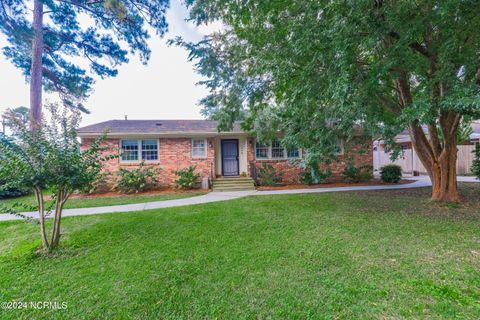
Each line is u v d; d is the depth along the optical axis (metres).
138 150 10.96
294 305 2.22
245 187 10.51
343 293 2.38
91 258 3.38
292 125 5.82
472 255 3.16
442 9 3.26
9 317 2.17
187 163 11.29
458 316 1.99
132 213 6.09
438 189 6.48
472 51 4.02
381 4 3.73
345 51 3.80
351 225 4.64
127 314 2.17
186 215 5.76
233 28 6.17
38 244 3.90
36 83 9.70
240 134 11.78
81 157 3.79
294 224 4.82
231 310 2.19
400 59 3.98
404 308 2.12
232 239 4.04
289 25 4.63
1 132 3.42
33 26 9.50
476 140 13.86
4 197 9.15
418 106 4.02
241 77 6.56
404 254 3.24
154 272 2.93
